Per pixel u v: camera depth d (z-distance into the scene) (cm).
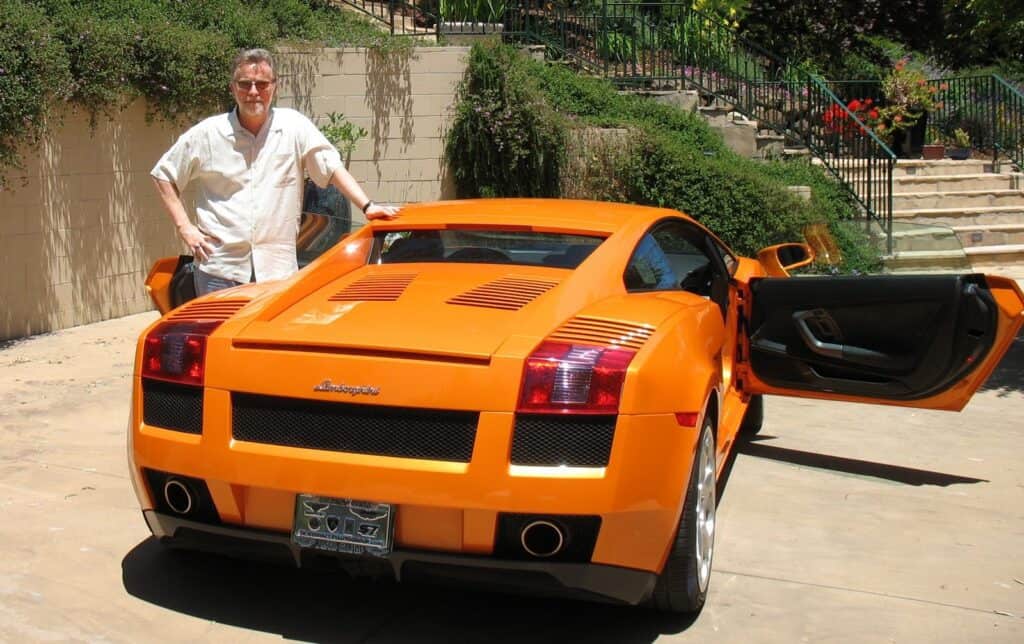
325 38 1199
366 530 337
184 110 993
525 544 330
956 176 1503
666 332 367
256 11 1173
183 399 364
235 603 389
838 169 1380
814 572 427
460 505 327
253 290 420
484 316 369
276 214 508
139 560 424
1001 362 852
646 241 453
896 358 536
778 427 660
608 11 1532
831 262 1195
